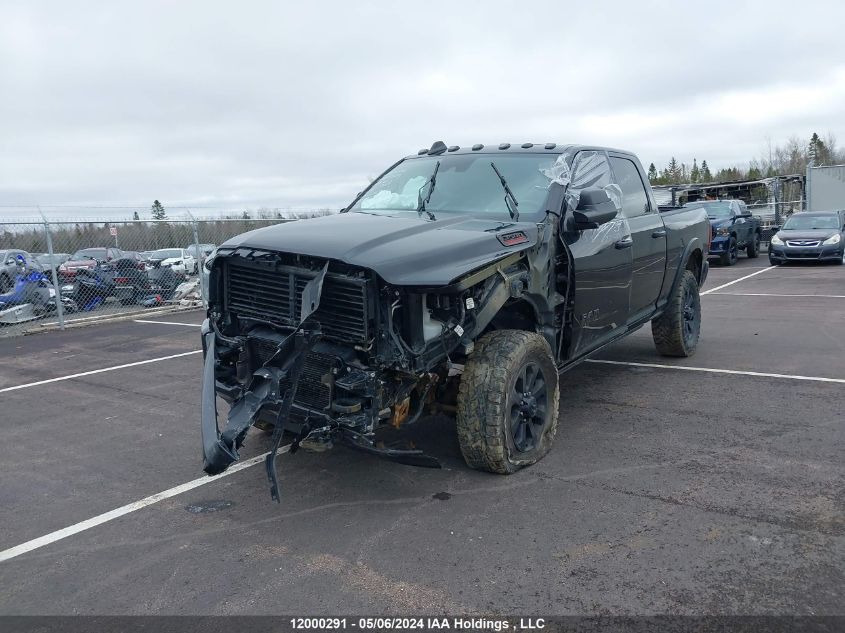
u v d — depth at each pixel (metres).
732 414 5.64
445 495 4.21
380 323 3.79
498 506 4.03
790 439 5.00
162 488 4.54
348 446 3.94
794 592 3.06
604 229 5.48
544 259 4.64
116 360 8.93
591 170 5.60
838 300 12.08
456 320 3.98
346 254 3.81
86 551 3.71
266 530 3.86
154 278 14.27
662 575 3.23
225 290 4.47
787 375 6.83
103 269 13.66
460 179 5.35
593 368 7.37
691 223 7.55
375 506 4.11
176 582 3.35
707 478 4.34
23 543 3.82
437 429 5.45
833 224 20.14
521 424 4.53
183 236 14.66
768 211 30.27
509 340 4.35
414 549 3.57
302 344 3.74
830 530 3.61
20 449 5.41
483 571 3.33
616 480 4.35
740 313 11.00
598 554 3.45
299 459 4.93
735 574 3.22
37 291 12.58
